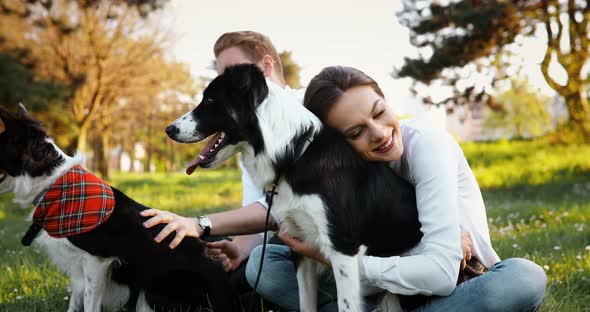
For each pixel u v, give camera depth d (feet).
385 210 9.26
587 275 12.75
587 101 55.42
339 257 8.95
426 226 8.86
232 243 11.71
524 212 24.72
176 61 92.94
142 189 55.52
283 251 11.16
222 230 10.54
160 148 143.33
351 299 8.96
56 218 10.25
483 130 119.03
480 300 8.51
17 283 13.65
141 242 10.53
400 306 9.55
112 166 177.17
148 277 10.68
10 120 10.52
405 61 48.11
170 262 10.68
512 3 44.78
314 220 8.94
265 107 8.99
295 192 8.98
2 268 15.03
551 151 51.67
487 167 50.26
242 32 14.03
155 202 40.29
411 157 9.32
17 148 10.41
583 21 48.70
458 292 8.71
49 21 69.72
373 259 8.99
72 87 64.54
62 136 50.21
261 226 10.82
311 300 10.21
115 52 78.64
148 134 127.13
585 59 49.75
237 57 13.80
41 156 10.41
